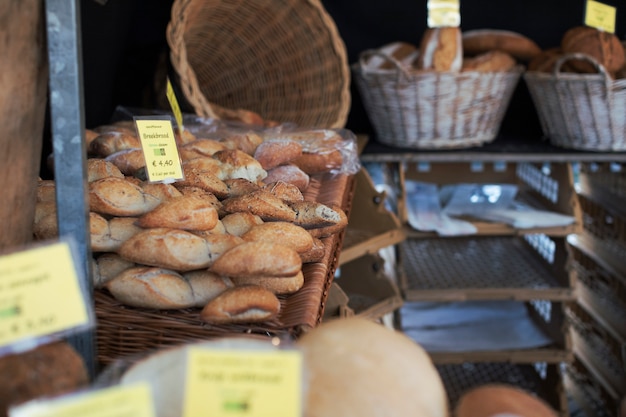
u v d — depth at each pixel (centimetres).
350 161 178
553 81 242
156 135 124
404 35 291
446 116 242
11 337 60
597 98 235
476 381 263
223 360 54
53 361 63
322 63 240
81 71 82
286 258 96
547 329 257
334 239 137
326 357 68
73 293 63
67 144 82
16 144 83
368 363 67
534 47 271
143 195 110
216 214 107
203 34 248
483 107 246
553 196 257
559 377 247
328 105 240
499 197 268
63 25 80
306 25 236
